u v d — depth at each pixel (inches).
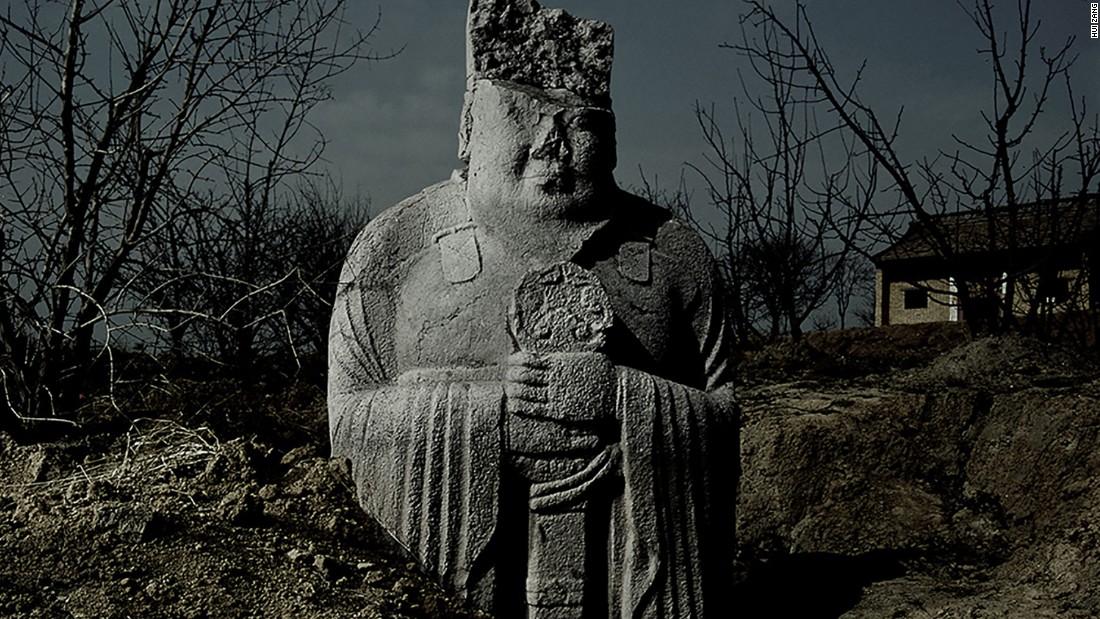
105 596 173.9
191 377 347.6
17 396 277.7
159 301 327.3
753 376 382.6
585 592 187.3
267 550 188.2
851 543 280.2
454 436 185.0
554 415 184.9
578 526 187.2
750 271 562.3
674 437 188.2
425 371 192.2
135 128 297.6
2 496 210.7
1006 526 275.3
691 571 188.1
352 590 181.8
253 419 288.5
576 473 186.7
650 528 186.7
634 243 199.5
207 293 341.7
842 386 345.7
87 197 284.0
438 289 194.4
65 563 180.2
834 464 295.1
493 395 186.1
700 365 202.1
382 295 198.2
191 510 199.0
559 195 192.9
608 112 197.8
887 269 748.6
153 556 183.5
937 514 281.7
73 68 280.8
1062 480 271.4
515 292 190.1
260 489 207.0
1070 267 465.1
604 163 196.4
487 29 204.4
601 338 189.9
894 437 299.6
